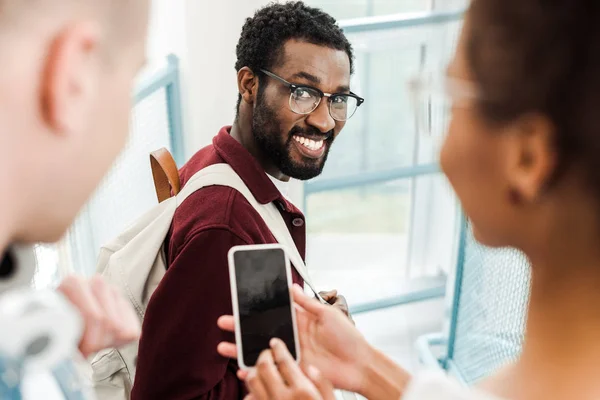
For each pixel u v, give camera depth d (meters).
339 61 1.08
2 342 0.34
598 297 0.39
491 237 0.44
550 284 0.41
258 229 1.00
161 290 0.96
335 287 2.49
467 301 1.65
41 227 0.41
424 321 2.46
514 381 0.44
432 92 0.41
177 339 0.95
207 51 1.89
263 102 1.09
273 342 0.66
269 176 1.17
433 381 0.43
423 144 2.20
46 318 0.35
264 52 1.07
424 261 2.55
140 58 0.42
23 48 0.34
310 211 2.68
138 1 0.41
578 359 0.40
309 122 1.08
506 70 0.37
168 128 1.97
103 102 0.39
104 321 0.54
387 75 2.22
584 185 0.36
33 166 0.37
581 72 0.34
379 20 1.95
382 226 2.72
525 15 0.35
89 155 0.40
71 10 0.36
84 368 0.54
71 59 0.35
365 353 0.73
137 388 0.99
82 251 1.46
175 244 0.99
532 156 0.37
